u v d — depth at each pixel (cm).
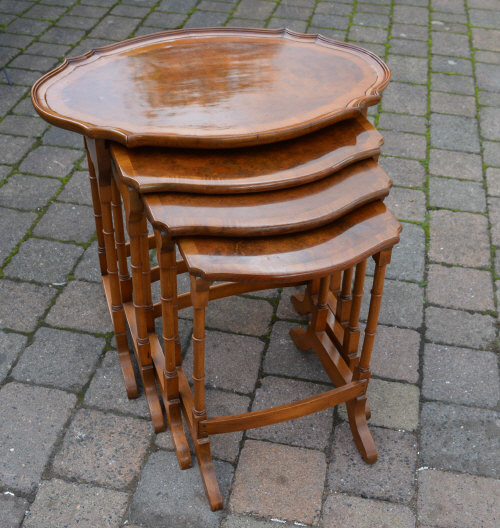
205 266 164
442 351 272
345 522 212
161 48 244
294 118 192
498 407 250
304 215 175
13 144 394
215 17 539
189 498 218
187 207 174
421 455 233
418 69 479
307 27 529
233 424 209
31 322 282
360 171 193
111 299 244
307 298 274
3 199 351
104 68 226
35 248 321
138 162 183
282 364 267
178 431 229
